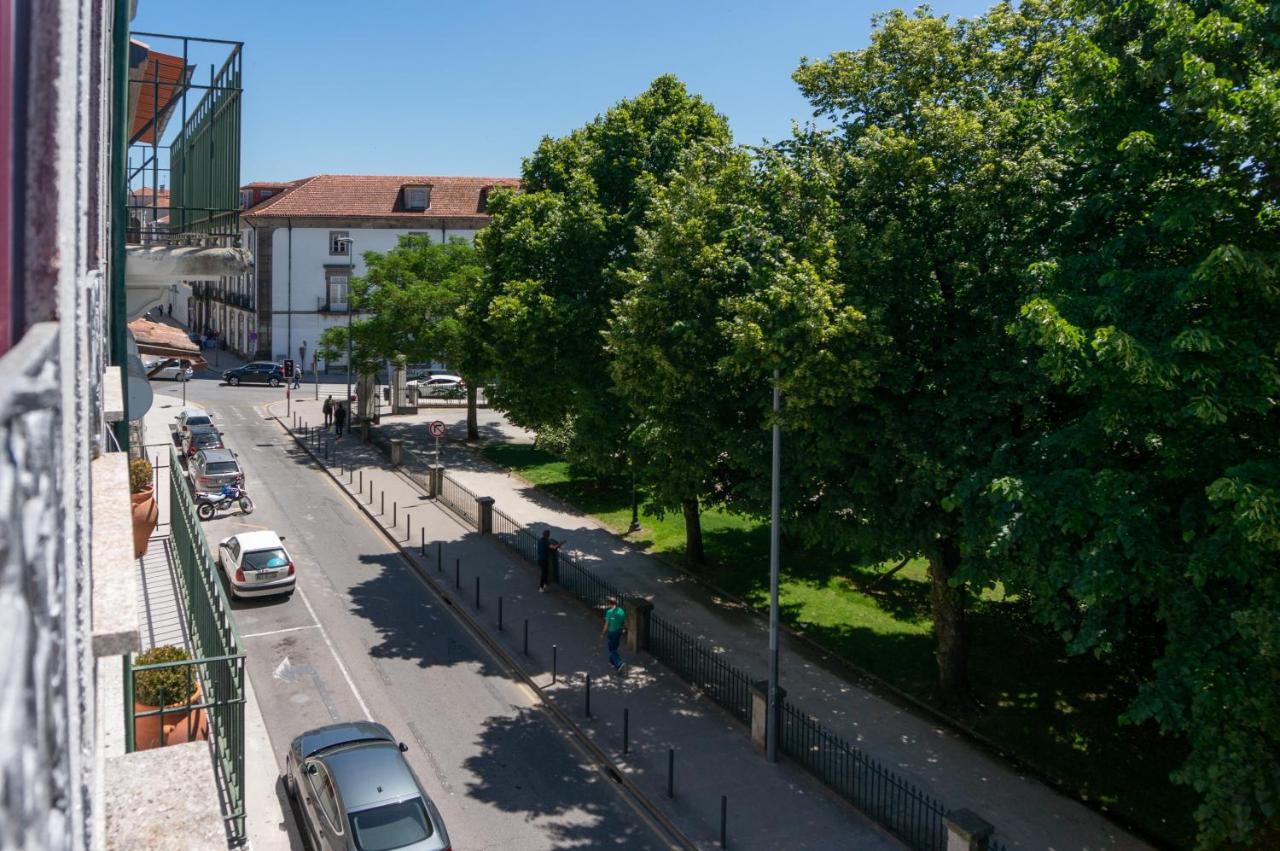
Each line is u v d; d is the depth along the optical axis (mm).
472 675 19547
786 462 16859
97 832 2373
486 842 13688
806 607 23344
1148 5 11805
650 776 15461
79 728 1589
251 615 22172
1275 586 9469
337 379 66875
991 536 13250
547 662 20094
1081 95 12195
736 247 18156
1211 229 11133
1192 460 10742
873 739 16859
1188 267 10875
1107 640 11000
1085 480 11391
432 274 43906
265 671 19078
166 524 19922
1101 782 15328
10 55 1297
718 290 17844
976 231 14781
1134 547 10227
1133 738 16656
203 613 11383
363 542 28828
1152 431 11102
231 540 23531
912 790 14266
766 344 13992
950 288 15578
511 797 14938
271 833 13367
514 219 29859
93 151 4070
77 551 1756
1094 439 11734
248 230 68250
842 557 26766
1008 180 14094
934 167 14977
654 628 21625
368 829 11734
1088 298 11508
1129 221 12945
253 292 67500
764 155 17953
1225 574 9797
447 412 54969
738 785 15266
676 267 17953
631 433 22156
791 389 14438
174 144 16328
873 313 14039
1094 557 10523
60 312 1397
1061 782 15375
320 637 21031
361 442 44375
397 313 42750
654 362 18188
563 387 26734
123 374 11938
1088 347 11031
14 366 938
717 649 20984
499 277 31688
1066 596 13148
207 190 13406
